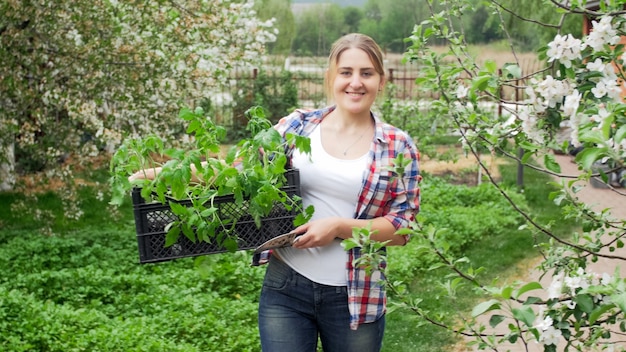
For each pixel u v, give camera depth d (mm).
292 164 3639
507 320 7125
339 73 3641
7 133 9898
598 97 3119
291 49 33031
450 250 9492
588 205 3881
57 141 10000
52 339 6254
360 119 3686
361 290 3566
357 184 3568
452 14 4129
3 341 6219
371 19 33375
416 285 8461
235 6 10406
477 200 12562
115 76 9703
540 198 13266
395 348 6684
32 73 9656
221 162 3457
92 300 7449
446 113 3908
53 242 9602
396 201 3617
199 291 7781
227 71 10836
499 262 9383
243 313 7016
